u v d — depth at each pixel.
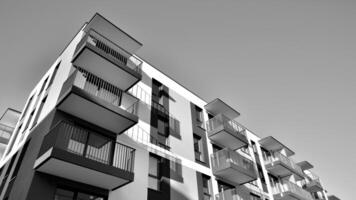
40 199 8.52
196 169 15.60
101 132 11.88
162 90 17.45
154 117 15.36
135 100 14.73
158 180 13.24
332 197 35.88
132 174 10.27
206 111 20.91
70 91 10.24
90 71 13.11
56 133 9.15
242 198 17.61
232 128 20.08
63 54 15.65
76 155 9.02
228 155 17.11
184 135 16.64
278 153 25.64
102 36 14.03
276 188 23.66
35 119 13.33
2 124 20.95
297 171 25.95
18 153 12.74
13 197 9.66
